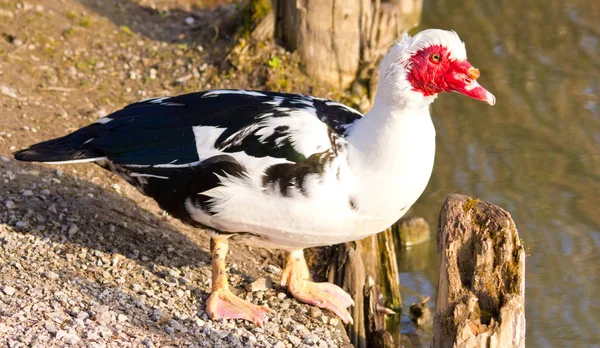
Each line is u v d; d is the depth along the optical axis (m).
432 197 11.59
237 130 7.40
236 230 7.73
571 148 12.37
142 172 7.60
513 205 11.31
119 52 12.46
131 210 9.44
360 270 9.34
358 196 7.24
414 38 7.02
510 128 12.77
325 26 11.62
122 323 7.27
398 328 9.66
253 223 7.51
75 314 7.16
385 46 12.18
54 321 6.97
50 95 11.21
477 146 12.44
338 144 7.26
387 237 10.03
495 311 6.72
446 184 11.77
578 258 10.47
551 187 11.64
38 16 12.63
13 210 8.74
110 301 7.60
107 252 8.52
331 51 11.73
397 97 7.02
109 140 7.70
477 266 6.94
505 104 13.25
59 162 7.73
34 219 8.69
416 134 7.16
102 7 13.40
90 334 6.84
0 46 11.93
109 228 8.92
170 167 7.47
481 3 15.69
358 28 11.76
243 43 11.99
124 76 12.00
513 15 15.33
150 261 8.59
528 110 13.09
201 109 7.75
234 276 8.81
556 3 15.70
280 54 11.85
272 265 9.30
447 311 6.83
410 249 11.05
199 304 8.10
